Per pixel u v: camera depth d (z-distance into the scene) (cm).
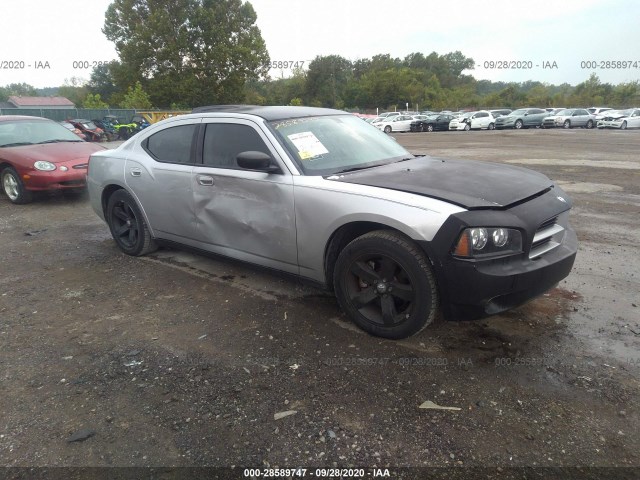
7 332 353
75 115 3681
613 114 3334
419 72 9306
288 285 426
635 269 452
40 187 780
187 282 442
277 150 364
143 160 471
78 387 282
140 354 317
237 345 325
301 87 8681
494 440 232
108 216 532
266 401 265
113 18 4734
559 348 312
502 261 285
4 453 231
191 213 429
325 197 329
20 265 502
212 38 4688
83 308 392
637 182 934
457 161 413
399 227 293
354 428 242
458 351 310
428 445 230
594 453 223
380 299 320
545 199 321
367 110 8050
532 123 3641
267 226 369
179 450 230
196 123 431
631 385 272
